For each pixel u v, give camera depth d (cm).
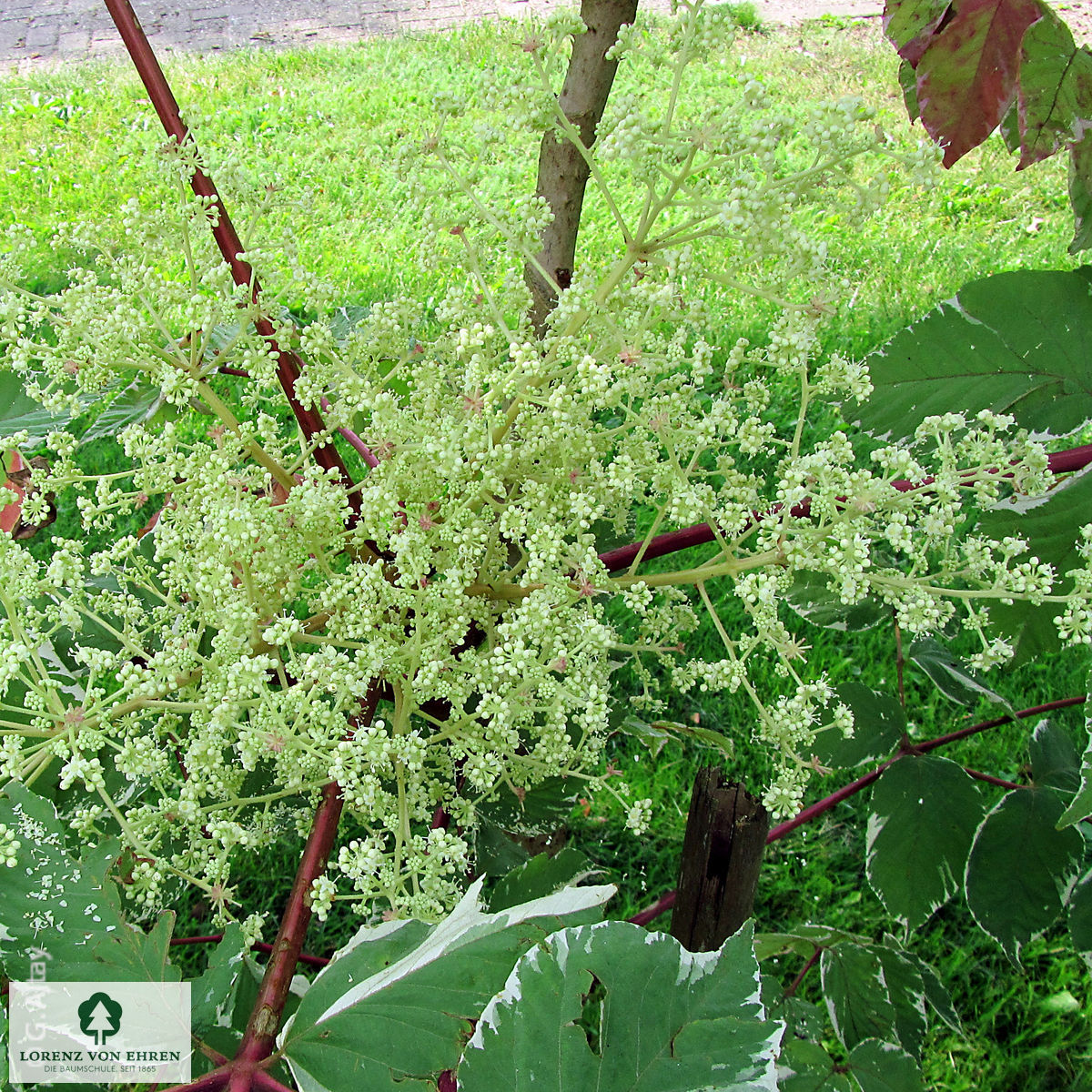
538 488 125
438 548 132
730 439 135
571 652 116
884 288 463
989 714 283
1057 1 614
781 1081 147
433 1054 86
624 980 84
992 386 142
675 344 121
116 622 150
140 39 134
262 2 852
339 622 124
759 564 116
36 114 685
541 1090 80
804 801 293
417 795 122
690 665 121
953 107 124
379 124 633
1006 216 536
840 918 275
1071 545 136
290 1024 90
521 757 124
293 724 109
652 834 293
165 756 105
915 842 171
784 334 110
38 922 95
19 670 100
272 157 589
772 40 702
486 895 164
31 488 149
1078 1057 248
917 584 113
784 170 117
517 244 127
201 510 120
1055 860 167
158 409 162
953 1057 249
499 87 118
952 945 267
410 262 490
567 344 117
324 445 138
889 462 108
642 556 123
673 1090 80
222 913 113
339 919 265
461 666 122
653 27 154
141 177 571
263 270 132
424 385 134
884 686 317
